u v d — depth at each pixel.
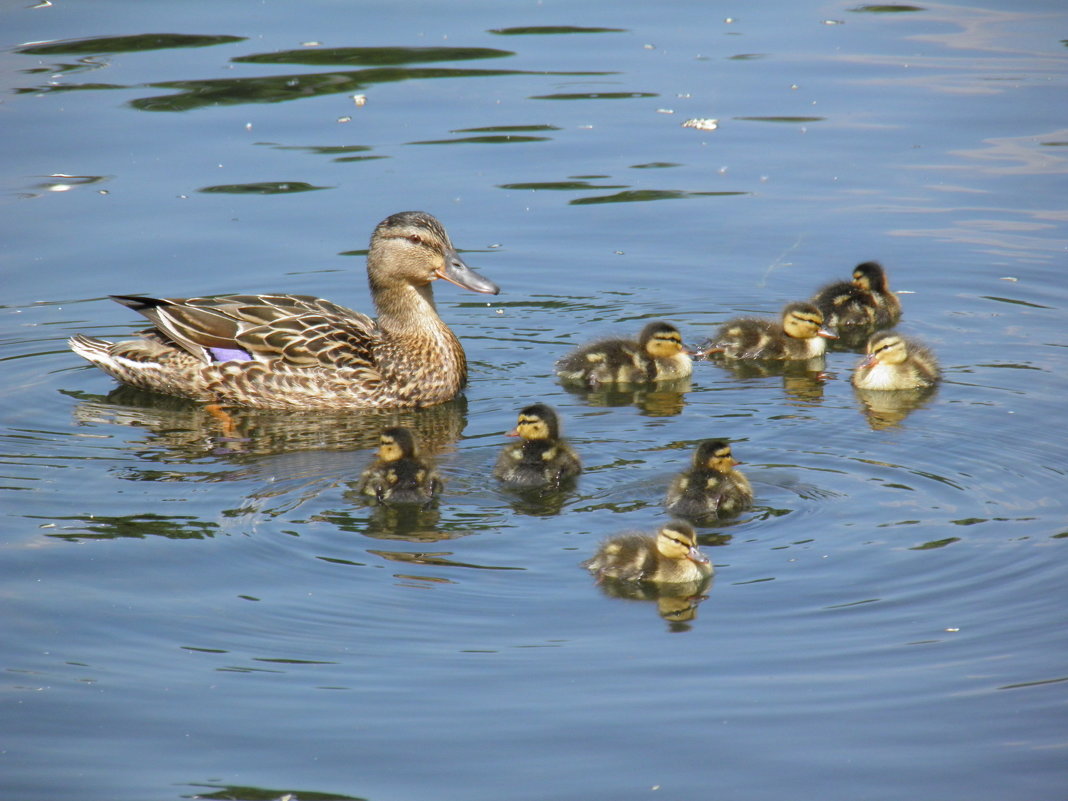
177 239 18.48
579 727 8.84
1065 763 8.41
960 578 10.52
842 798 8.14
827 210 19.48
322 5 27.19
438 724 8.88
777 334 16.31
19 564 10.84
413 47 24.80
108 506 11.91
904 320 16.88
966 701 9.03
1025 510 11.62
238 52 24.42
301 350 14.77
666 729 8.80
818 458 12.92
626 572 10.55
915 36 26.06
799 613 10.14
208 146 21.25
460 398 15.09
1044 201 19.52
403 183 20.17
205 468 12.85
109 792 8.26
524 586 10.58
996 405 14.17
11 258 17.89
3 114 21.77
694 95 23.17
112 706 9.08
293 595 10.45
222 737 8.77
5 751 8.62
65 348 16.08
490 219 19.27
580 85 23.59
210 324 14.91
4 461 12.96
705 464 11.88
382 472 11.98
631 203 19.75
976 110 22.42
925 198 19.78
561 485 12.38
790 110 22.58
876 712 8.93
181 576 10.70
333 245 18.44
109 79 23.23
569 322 17.00
